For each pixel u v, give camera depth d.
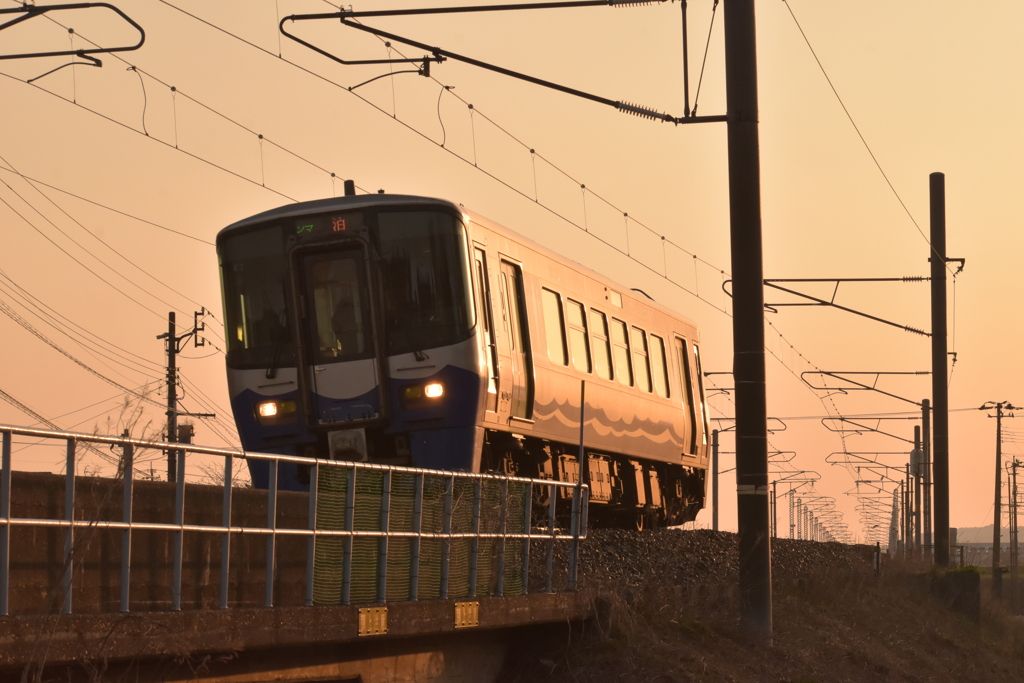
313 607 15.84
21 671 11.70
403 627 17.69
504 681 22.34
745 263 27.75
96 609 13.12
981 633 44.44
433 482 19.36
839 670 28.25
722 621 27.34
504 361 28.28
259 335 27.69
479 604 19.72
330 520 16.73
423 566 18.80
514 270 30.00
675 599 26.94
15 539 12.21
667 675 22.20
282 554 16.20
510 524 21.64
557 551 23.75
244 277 27.97
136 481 13.73
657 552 30.94
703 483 46.12
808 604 34.38
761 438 27.59
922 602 44.69
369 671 18.06
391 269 27.09
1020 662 41.94
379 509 17.78
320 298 27.47
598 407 34.31
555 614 22.16
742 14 27.92
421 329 26.83
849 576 40.41
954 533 89.44
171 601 14.20
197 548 14.59
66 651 12.07
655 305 41.00
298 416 27.28
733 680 23.48
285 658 16.34
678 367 42.72
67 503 12.35
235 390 27.80
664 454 40.44
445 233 27.09
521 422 29.20
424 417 26.64
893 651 34.34
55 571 12.73
